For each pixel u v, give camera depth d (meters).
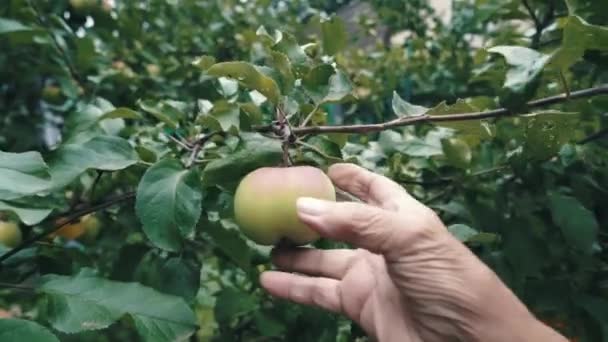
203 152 0.31
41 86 0.62
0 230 0.32
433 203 0.41
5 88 0.60
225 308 0.39
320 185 0.26
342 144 0.33
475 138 0.39
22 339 0.20
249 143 0.29
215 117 0.28
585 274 0.38
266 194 0.26
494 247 0.39
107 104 0.34
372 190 0.28
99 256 0.44
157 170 0.26
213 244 0.36
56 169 0.26
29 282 0.24
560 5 0.44
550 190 0.37
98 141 0.28
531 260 0.36
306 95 0.31
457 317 0.24
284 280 0.32
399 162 0.41
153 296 0.24
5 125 0.59
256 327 0.40
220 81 0.35
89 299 0.23
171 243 0.25
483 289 0.24
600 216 0.40
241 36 0.71
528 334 0.23
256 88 0.28
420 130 0.50
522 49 0.29
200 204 0.26
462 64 0.80
